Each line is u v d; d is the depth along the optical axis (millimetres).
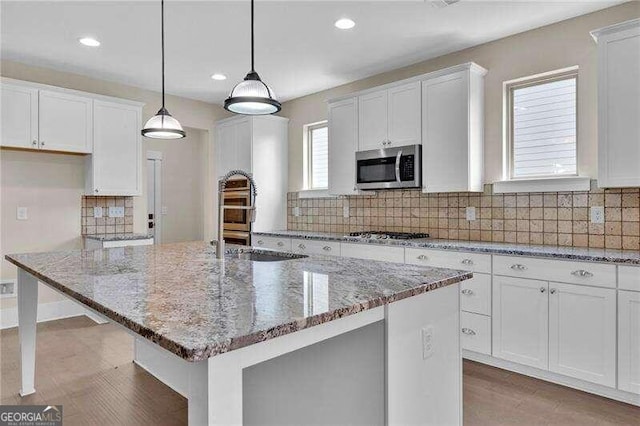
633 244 2738
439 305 1741
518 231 3281
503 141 3383
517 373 2791
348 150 4203
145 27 3146
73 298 1445
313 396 1512
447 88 3432
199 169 6875
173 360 2594
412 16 2992
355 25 3137
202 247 2902
